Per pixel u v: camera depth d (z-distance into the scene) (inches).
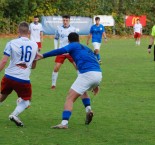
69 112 687.1
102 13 3654.0
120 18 3661.4
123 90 1064.2
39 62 1708.9
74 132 666.2
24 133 656.4
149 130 684.7
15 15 3380.9
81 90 682.8
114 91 1049.5
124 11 3740.2
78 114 796.6
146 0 3816.4
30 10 3447.3
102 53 2138.3
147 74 1360.7
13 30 3373.5
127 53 2139.5
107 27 3580.2
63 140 620.4
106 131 676.1
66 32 1133.7
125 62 1716.3
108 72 1411.2
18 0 3336.6
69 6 3543.3
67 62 1718.8
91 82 682.8
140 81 1213.7
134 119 760.3
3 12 3336.6
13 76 683.4
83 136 644.1
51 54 689.0
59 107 858.1
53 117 769.6
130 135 653.3
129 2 3762.3
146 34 3757.4
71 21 3302.2
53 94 1003.9
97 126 707.4
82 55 688.4
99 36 1706.4
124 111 826.8
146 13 3796.8
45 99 941.8
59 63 1071.6
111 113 808.3
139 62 1715.1
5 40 2938.0
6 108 840.9
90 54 696.4
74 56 691.4
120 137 641.6
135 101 927.7
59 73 1376.7
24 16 3415.4
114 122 737.0
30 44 685.3
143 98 962.1
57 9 3526.1
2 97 711.7
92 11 3614.7
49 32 3282.5
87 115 715.4
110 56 1980.8
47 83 1167.6
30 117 768.3
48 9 3494.1
